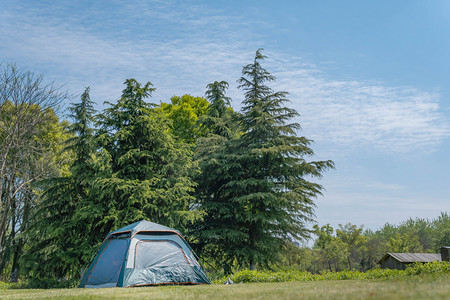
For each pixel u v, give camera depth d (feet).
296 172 75.10
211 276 49.37
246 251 69.26
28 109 71.31
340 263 168.25
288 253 78.38
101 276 34.06
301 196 70.18
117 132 64.85
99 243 61.52
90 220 62.95
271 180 75.20
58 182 70.23
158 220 64.69
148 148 69.46
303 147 73.61
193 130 99.35
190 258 36.50
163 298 12.76
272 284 23.86
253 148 74.74
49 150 84.99
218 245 74.33
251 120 78.69
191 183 68.74
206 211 75.66
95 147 65.77
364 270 177.47
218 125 85.46
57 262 65.21
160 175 67.10
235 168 76.69
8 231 88.12
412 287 10.68
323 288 14.28
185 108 100.94
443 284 10.87
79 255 62.85
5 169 72.33
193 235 71.20
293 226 76.13
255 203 74.43
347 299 8.34
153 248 35.06
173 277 33.55
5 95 68.80
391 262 85.35
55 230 62.95
